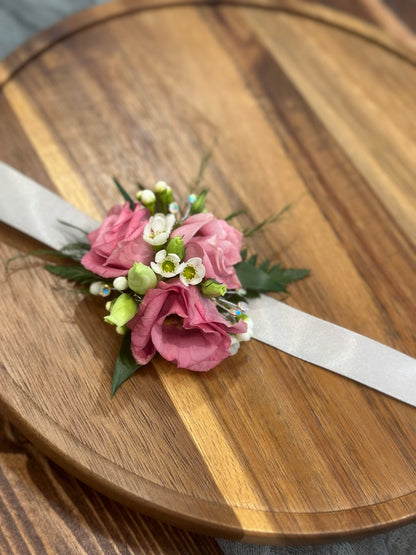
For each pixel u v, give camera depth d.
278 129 0.39
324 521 0.27
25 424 0.28
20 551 0.29
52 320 0.30
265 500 0.27
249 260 0.32
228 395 0.29
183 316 0.27
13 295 0.31
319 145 0.38
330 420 0.29
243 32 0.42
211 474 0.28
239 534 0.27
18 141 0.36
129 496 0.27
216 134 0.38
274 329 0.31
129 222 0.29
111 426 0.28
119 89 0.39
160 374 0.30
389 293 0.33
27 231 0.32
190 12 0.43
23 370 0.29
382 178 0.38
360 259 0.34
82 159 0.36
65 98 0.38
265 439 0.29
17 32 0.52
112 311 0.27
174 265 0.27
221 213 0.35
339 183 0.37
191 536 0.31
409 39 0.58
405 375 0.31
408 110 0.41
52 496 0.31
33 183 0.34
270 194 0.36
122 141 0.37
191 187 0.36
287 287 0.33
